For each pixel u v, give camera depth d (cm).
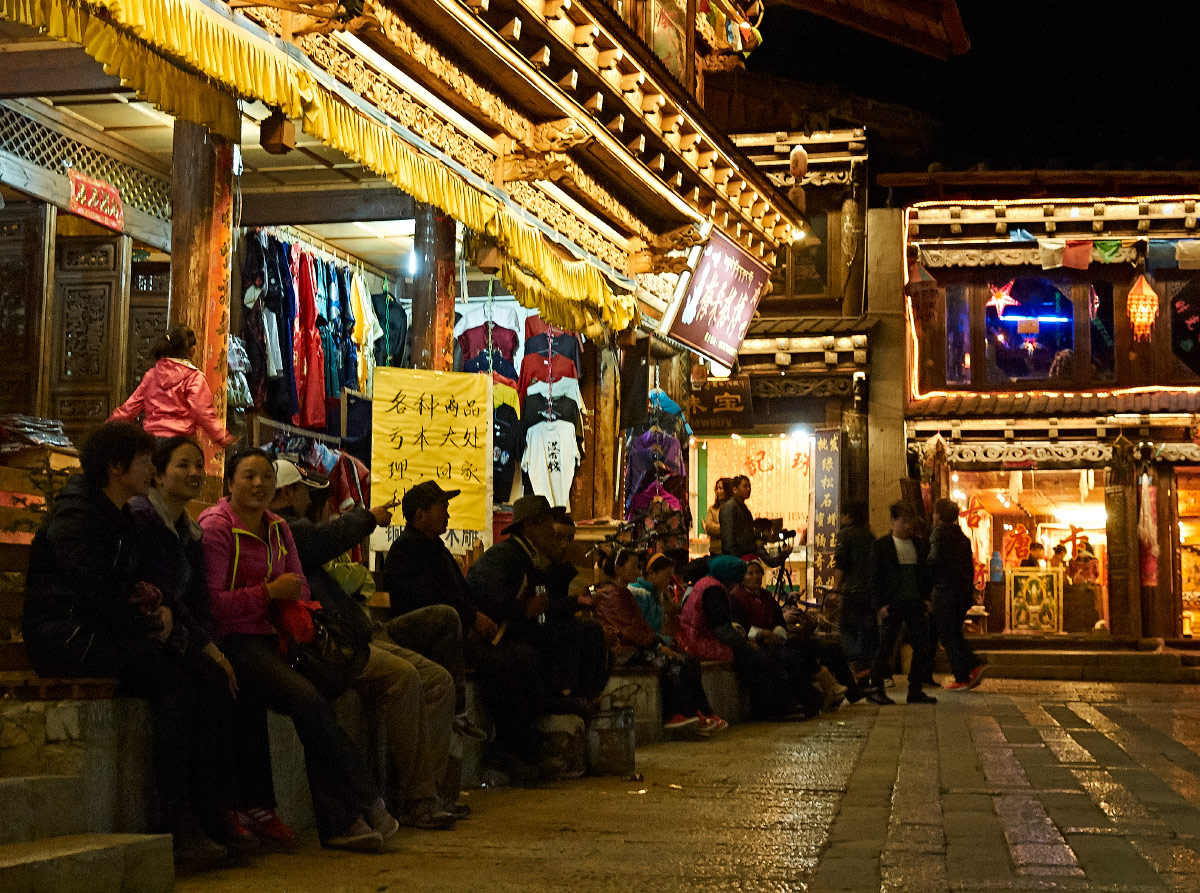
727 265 1575
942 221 2297
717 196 1465
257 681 553
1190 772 828
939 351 2311
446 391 1025
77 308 1035
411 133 956
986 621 2330
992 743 986
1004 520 2412
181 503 536
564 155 1114
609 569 1064
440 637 677
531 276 1204
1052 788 739
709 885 481
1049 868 512
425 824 607
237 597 556
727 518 1445
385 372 1009
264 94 759
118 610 491
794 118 2319
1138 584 2208
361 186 1127
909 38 2208
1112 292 2294
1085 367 2281
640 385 1534
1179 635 2200
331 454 1103
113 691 497
